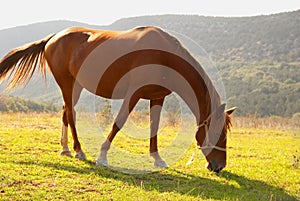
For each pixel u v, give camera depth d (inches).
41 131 472.1
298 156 402.6
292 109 1434.5
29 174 251.9
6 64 333.7
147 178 271.9
